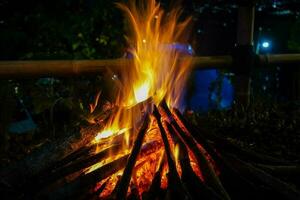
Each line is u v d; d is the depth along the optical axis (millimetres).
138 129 2334
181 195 1906
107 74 2877
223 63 4113
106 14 5953
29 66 2840
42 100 4203
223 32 9164
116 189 1984
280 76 6461
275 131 3672
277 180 2104
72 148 2223
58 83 4324
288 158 2861
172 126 2350
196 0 7914
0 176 2055
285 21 8273
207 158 2277
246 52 4117
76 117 3990
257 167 2328
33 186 2027
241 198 2139
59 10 5582
